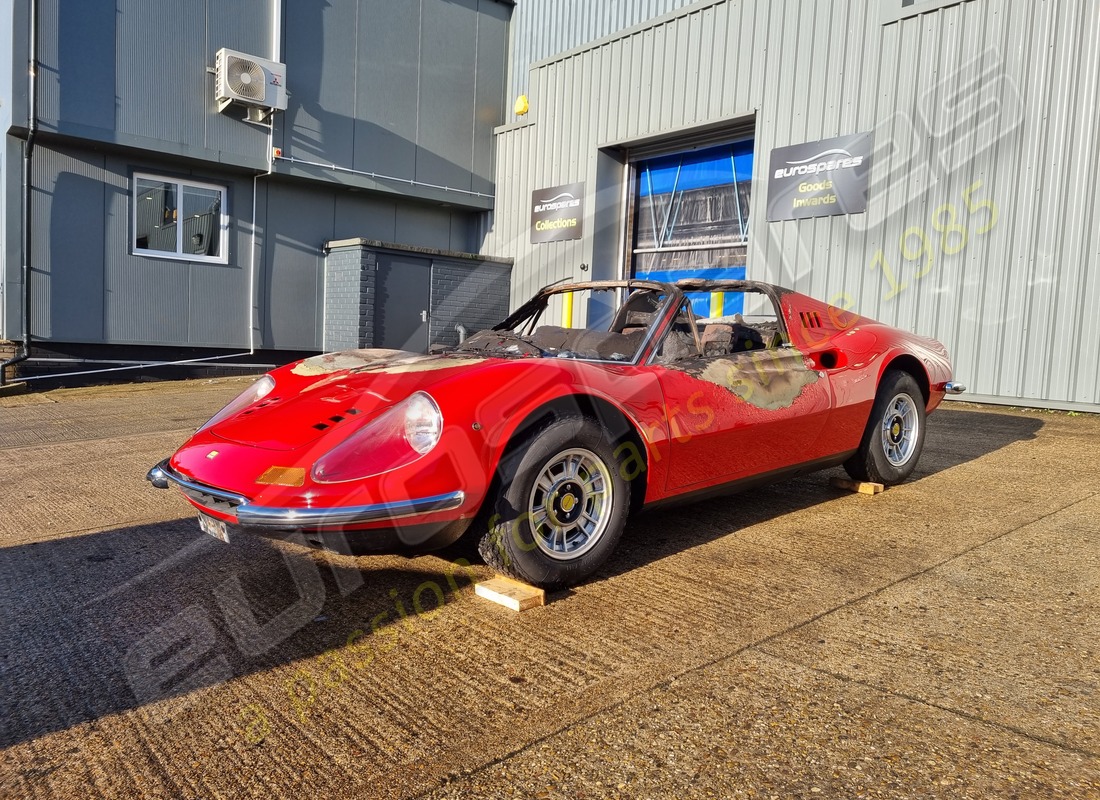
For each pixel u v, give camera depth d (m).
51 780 1.59
